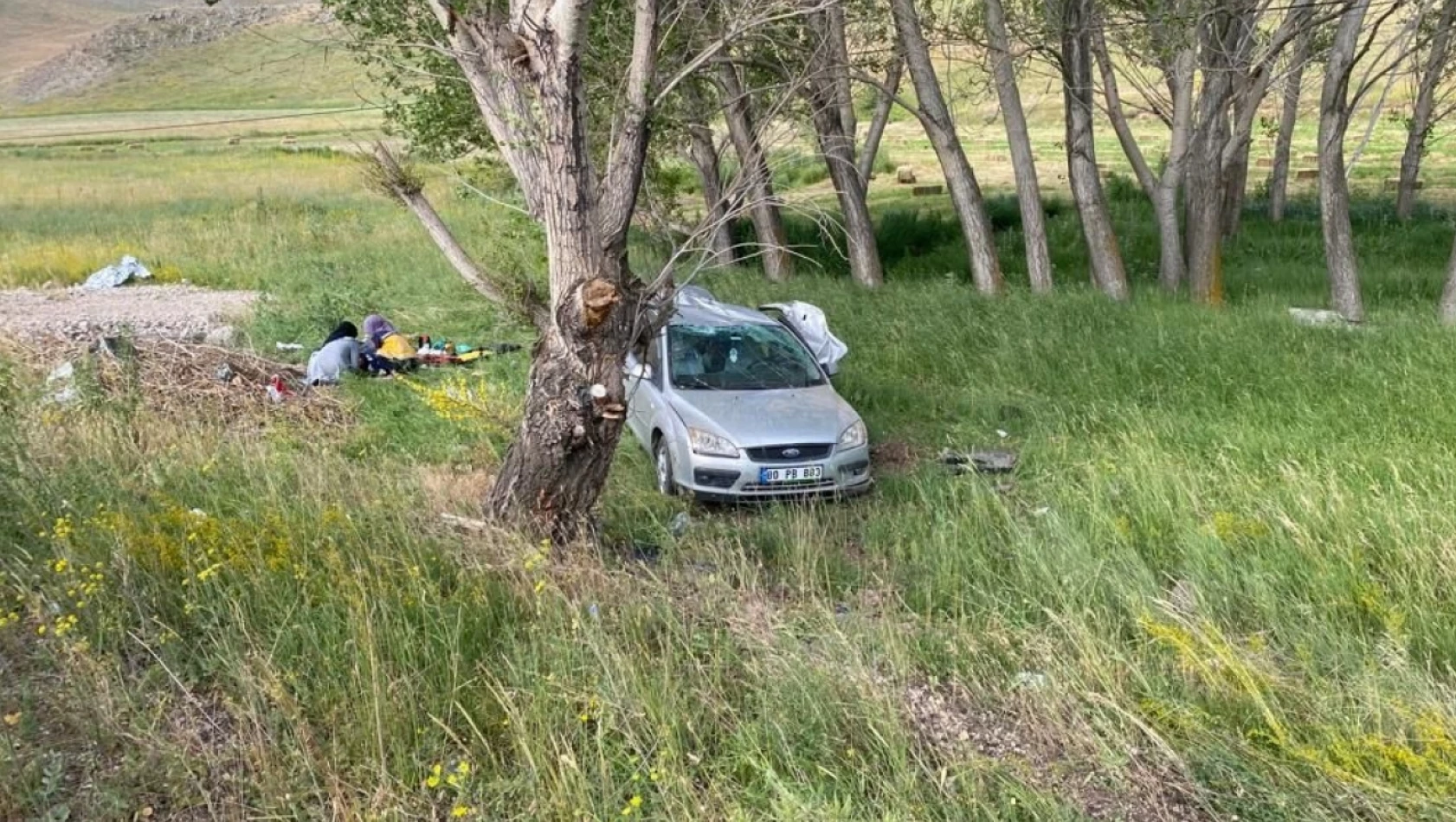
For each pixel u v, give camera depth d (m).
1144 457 8.17
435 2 6.72
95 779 4.27
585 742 4.40
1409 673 5.11
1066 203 28.34
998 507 7.43
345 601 5.33
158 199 30.78
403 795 4.20
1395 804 4.23
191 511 6.44
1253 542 6.57
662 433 8.92
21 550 5.78
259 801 4.18
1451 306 13.30
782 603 6.14
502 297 6.73
